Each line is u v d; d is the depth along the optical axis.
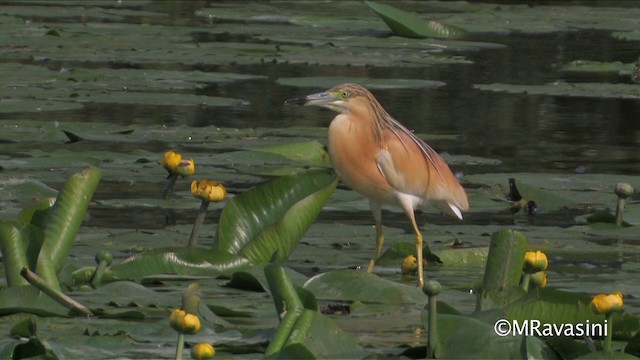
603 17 32.69
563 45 28.72
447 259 11.63
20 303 9.03
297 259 11.33
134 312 8.96
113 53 24.64
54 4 33.19
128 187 14.00
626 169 16.28
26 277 9.00
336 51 25.84
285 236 10.66
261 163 15.56
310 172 10.98
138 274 10.24
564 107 21.19
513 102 21.36
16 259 9.38
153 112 19.25
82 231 11.85
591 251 12.05
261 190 10.88
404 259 11.30
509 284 9.22
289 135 17.42
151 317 9.02
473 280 10.96
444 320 8.15
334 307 9.59
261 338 8.39
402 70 24.36
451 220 13.45
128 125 17.86
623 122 19.92
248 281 10.02
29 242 9.45
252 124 18.56
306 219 10.73
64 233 9.82
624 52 27.95
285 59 24.28
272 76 23.06
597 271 11.23
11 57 23.75
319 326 8.05
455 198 12.14
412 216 11.77
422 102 20.92
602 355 7.82
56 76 21.48
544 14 33.06
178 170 12.86
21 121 17.52
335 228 12.63
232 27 29.64
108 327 8.60
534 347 7.91
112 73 22.09
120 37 26.94
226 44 26.42
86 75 21.66
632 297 10.35
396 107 20.31
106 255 10.04
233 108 19.86
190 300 8.27
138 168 14.87
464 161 16.30
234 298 9.71
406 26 28.33
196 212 13.05
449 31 28.58
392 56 25.38
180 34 27.91
